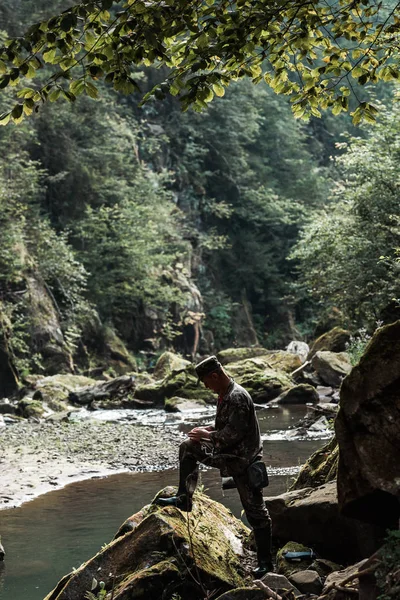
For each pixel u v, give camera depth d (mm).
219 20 6062
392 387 4770
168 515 5914
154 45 5684
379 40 7051
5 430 18391
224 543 6188
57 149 41562
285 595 5289
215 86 6289
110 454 14586
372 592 4641
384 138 24953
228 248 54062
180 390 24672
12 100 34719
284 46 6777
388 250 24312
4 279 32688
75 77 40312
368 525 5555
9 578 7145
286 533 6293
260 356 31688
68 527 9023
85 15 5555
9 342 29469
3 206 32281
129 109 49094
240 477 5793
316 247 26547
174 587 5422
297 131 60656
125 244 39438
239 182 55812
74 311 37469
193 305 45938
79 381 28188
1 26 39594
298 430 16172
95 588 5555
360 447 4754
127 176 45562
